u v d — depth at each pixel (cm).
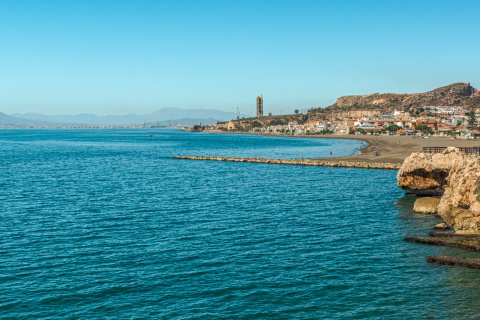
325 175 10444
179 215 5684
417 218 5469
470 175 4475
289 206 6322
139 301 3077
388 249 4188
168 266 3725
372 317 2858
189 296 3152
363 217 5559
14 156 17412
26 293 3189
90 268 3675
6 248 4197
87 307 2989
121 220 5384
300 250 4172
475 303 3025
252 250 4166
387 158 14238
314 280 3431
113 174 10812
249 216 5628
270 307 2992
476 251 4044
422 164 6462
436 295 3158
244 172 11319
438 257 3819
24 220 5375
